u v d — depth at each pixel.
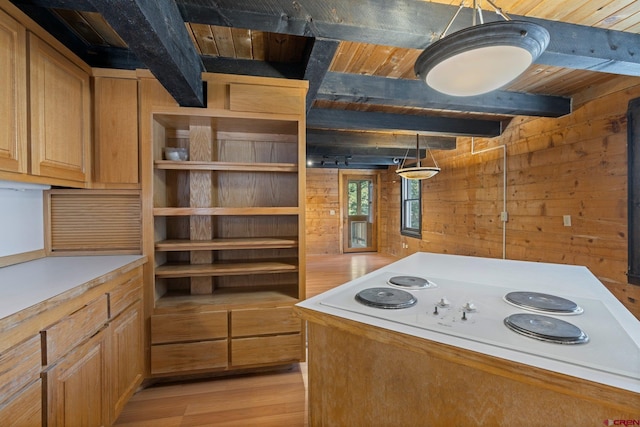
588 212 2.50
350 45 1.87
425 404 0.82
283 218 2.46
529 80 2.35
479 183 3.87
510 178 3.36
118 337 1.54
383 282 1.34
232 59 2.09
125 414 1.65
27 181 1.37
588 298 1.09
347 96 2.29
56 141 1.54
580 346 0.71
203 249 1.99
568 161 2.68
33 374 0.99
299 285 2.07
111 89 1.83
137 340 1.77
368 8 1.39
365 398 0.92
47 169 1.48
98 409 1.36
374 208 7.27
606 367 0.62
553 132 2.82
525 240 3.16
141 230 1.89
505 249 3.44
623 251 2.24
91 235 1.88
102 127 1.83
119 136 1.85
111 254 1.89
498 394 0.71
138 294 1.79
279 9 1.32
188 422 1.60
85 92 1.76
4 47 1.25
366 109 3.08
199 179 2.12
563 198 2.73
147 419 1.62
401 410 0.86
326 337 1.00
